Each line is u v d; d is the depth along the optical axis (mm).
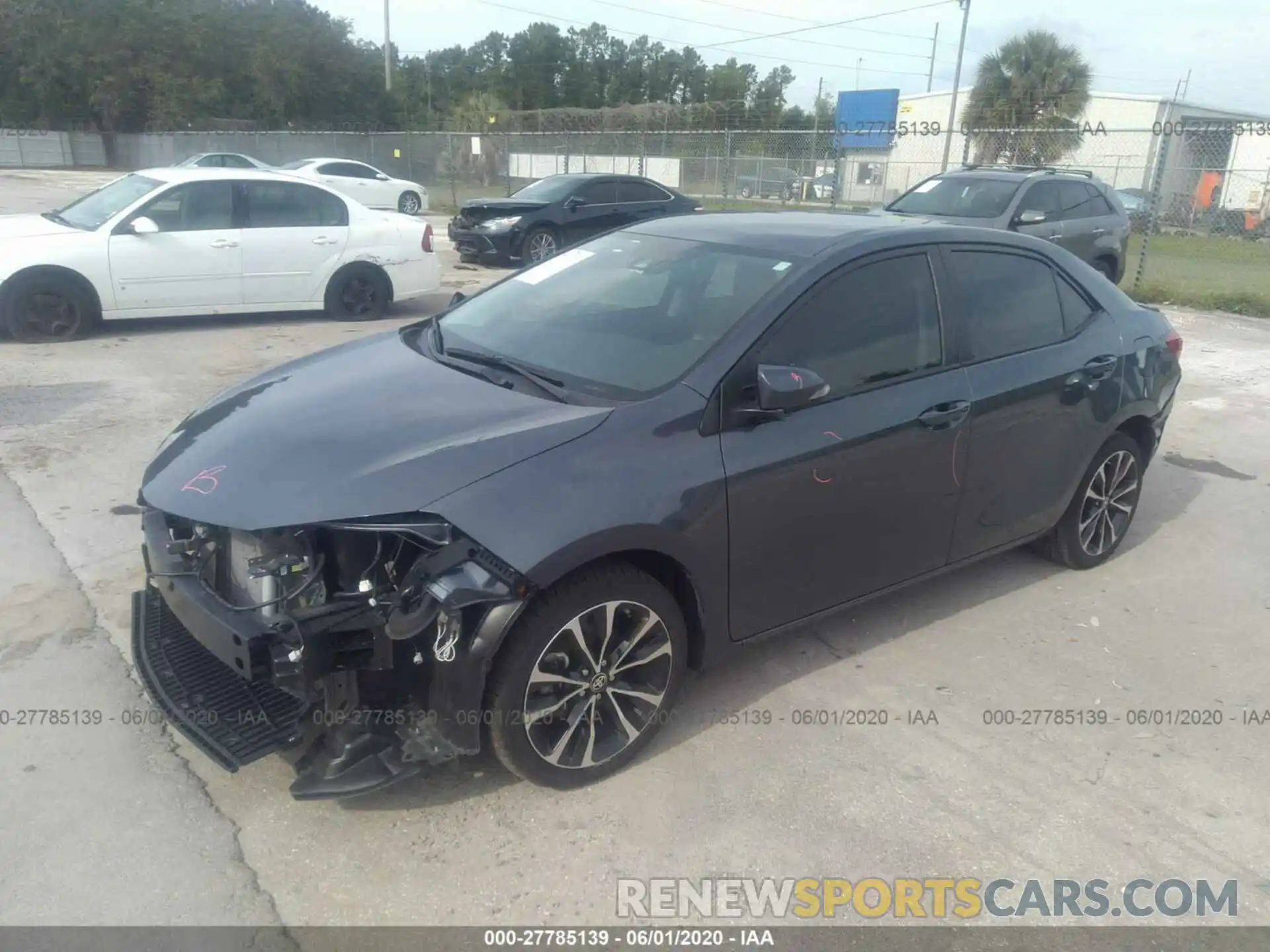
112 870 2793
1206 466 6766
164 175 9711
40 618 4090
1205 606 4719
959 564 4273
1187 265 18875
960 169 13055
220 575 3160
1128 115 33188
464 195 30062
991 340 4191
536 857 2916
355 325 10297
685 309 3676
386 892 2760
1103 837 3115
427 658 2891
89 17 49250
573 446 3074
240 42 51812
